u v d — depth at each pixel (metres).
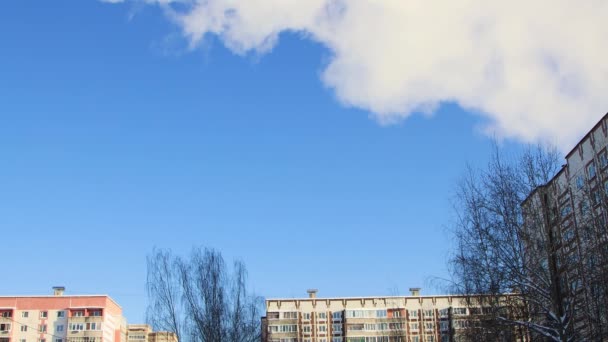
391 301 106.94
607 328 28.98
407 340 103.69
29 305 109.44
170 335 55.75
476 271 31.20
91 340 107.62
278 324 107.25
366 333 105.25
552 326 29.55
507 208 31.52
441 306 105.06
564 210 31.75
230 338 53.75
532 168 32.22
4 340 107.19
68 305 109.56
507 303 30.81
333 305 108.44
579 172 46.44
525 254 30.69
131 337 133.88
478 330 30.97
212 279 55.31
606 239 30.47
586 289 29.69
